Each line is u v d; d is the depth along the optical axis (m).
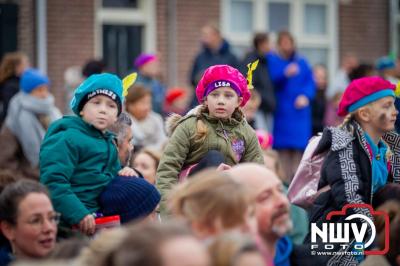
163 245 5.64
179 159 10.75
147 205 10.40
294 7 31.66
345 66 28.16
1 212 9.20
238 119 11.03
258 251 6.29
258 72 24.22
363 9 32.62
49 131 10.55
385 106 11.33
